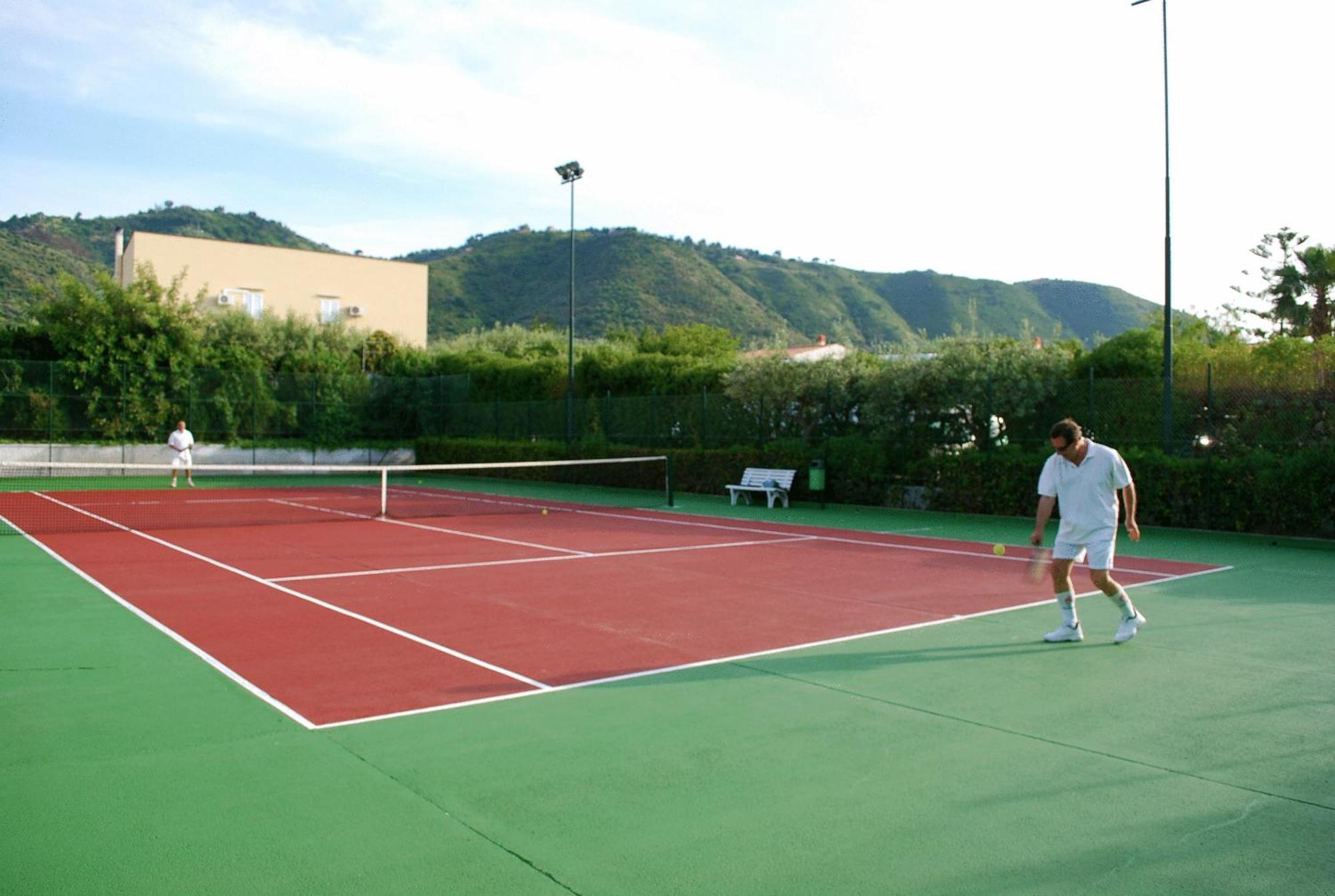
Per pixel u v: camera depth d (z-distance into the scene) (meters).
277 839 3.85
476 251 111.31
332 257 48.88
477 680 6.30
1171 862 3.70
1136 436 17.12
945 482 19.08
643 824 4.03
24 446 28.36
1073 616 7.49
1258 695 6.01
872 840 3.88
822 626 8.07
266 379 32.72
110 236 97.38
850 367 21.83
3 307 59.78
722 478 23.44
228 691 6.01
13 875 3.53
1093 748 5.00
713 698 5.92
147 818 4.05
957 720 5.48
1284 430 15.34
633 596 9.50
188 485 26.23
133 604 8.95
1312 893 3.45
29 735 5.14
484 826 4.00
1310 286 22.48
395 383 35.84
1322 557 12.66
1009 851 3.78
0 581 10.23
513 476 30.42
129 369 30.06
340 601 9.12
